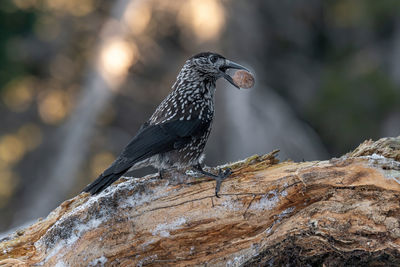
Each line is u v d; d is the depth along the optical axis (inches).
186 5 687.7
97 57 674.2
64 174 674.2
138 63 716.0
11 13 692.7
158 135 307.7
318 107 738.2
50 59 730.8
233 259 273.0
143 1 675.4
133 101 740.0
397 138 279.1
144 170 741.3
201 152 323.3
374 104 717.9
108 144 729.0
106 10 732.7
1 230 701.3
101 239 271.6
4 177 724.7
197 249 274.5
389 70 766.5
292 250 264.2
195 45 706.8
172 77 715.4
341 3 811.4
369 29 800.9
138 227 273.0
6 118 732.7
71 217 273.0
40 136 735.1
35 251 280.8
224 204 272.7
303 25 829.2
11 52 698.2
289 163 276.4
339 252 257.0
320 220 257.1
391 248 249.1
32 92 735.1
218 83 697.6
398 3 737.6
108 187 301.0
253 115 688.4
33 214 673.6
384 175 253.8
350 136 724.0
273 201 269.1
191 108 322.0
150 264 276.1
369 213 252.5
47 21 716.0
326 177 261.0
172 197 275.4
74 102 735.1
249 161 282.7
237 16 738.8
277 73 804.6
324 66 813.9
